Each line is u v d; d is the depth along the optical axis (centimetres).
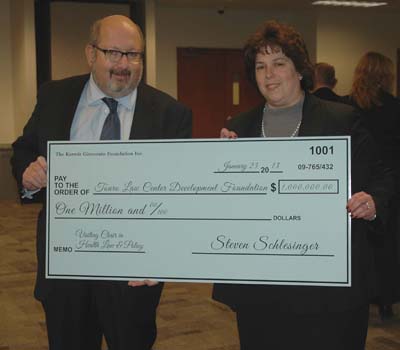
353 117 170
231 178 172
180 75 1014
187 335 337
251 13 1039
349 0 943
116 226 181
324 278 164
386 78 336
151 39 894
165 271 178
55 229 184
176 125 202
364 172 169
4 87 923
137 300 199
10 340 330
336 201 164
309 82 174
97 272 183
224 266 173
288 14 1059
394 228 343
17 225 684
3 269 490
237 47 1039
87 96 203
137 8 913
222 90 1042
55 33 877
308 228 166
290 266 167
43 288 195
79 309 198
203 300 408
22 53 850
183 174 176
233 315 374
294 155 167
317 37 1034
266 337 174
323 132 167
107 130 199
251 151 170
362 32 1058
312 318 167
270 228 169
